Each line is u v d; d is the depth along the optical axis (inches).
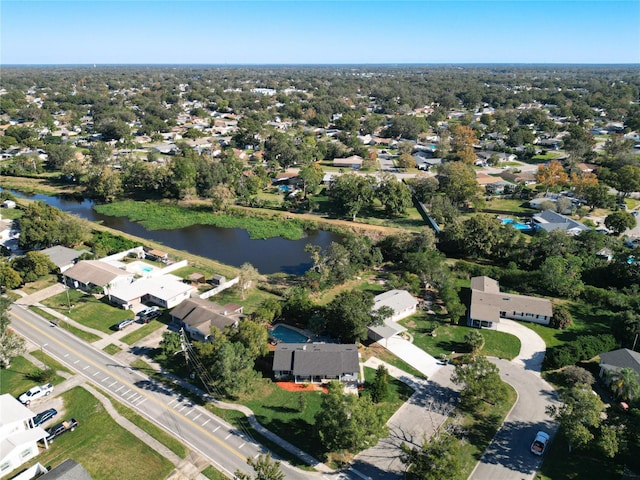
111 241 4434.1
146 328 3115.2
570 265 3799.2
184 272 4030.5
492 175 6860.2
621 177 5792.3
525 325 3235.7
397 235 4362.7
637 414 2108.8
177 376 2632.9
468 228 4355.3
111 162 7160.4
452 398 2509.8
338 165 7637.8
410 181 6156.5
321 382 2603.3
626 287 3686.0
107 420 2288.4
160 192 6279.5
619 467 2064.5
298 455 2108.8
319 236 5068.9
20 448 2016.5
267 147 7829.7
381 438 2212.1
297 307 3164.4
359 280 3892.7
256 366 2736.2
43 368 2674.7
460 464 2014.0
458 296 3572.8
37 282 3732.8
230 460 2073.1
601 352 2842.0
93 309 3336.6
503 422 2341.3
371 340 3031.5
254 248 4724.4
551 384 2635.3
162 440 2174.0
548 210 5216.5
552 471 2050.9
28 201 5910.4
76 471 1849.2
